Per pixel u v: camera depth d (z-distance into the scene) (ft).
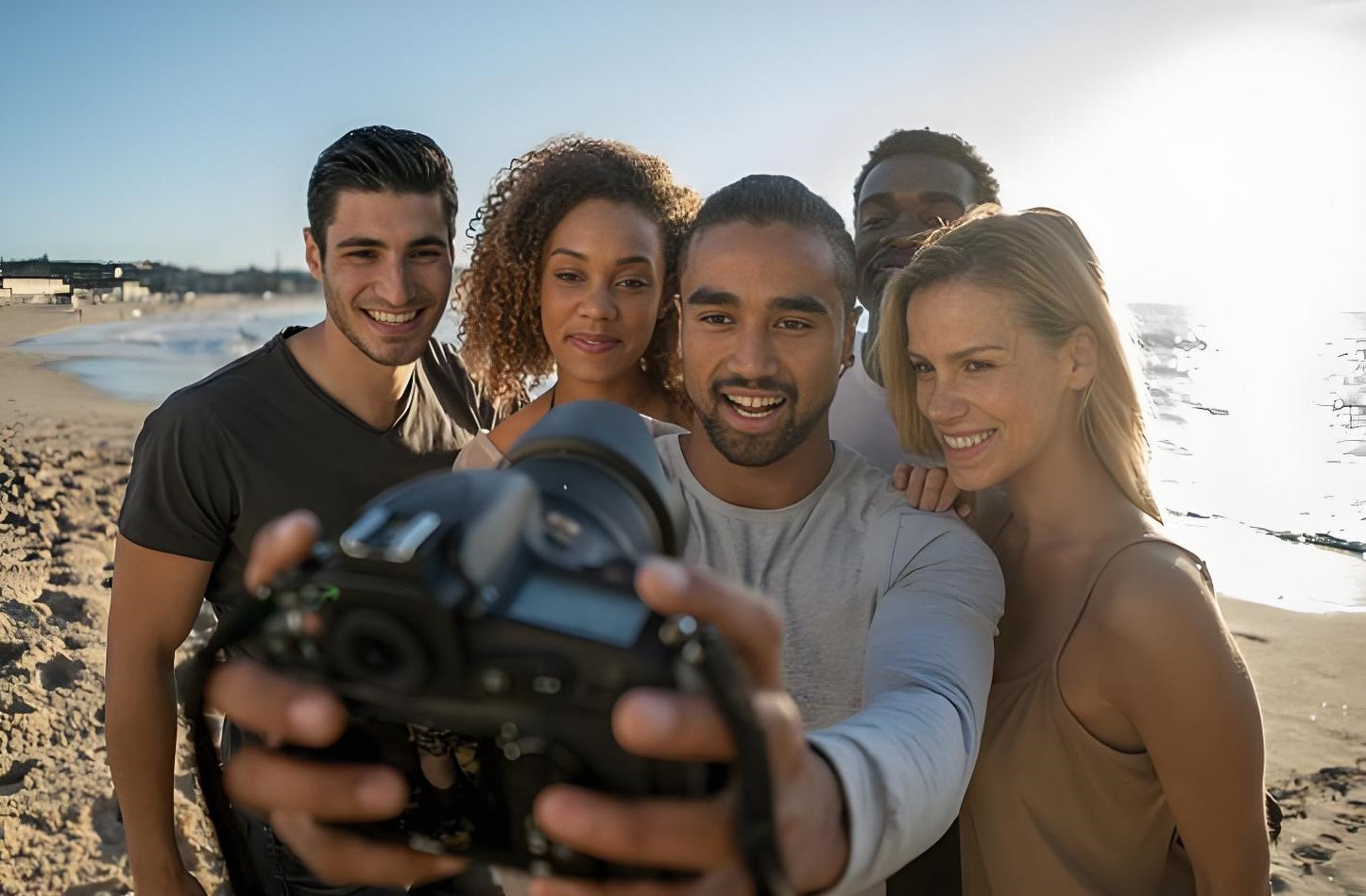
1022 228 2.35
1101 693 2.22
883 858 1.28
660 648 1.02
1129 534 2.29
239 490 3.07
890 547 2.15
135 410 20.27
